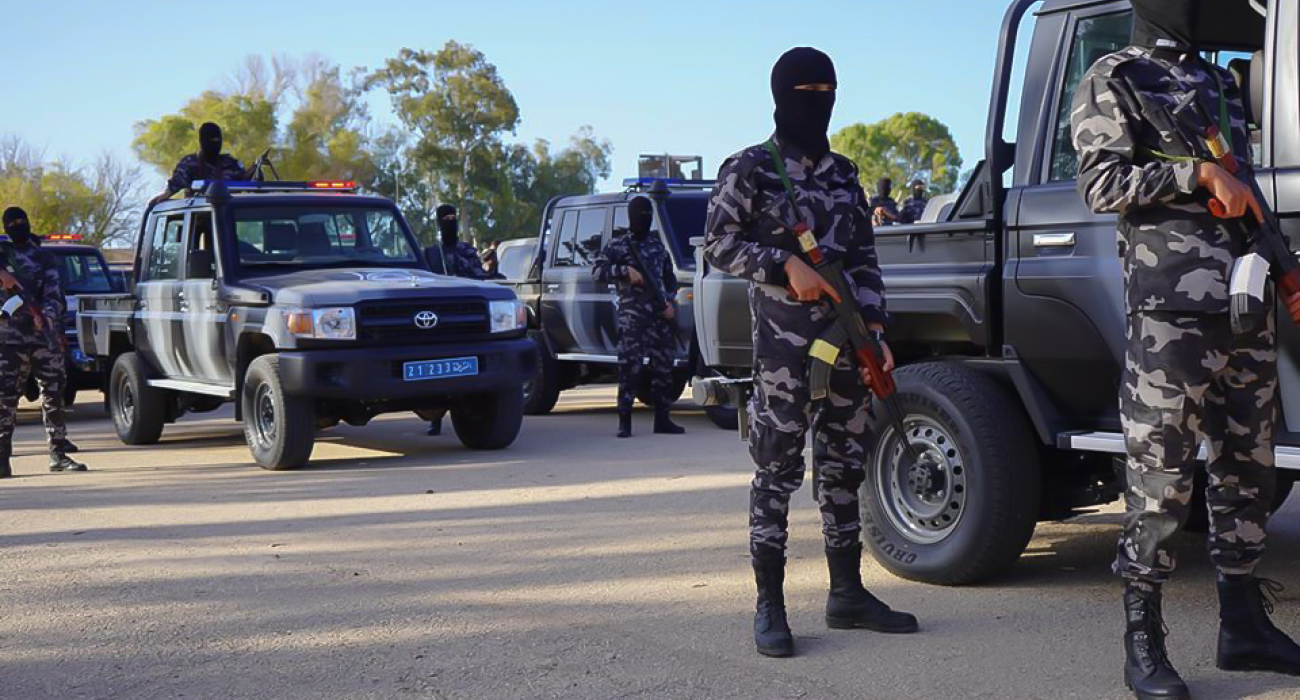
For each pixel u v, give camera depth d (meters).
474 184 72.69
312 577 5.82
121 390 11.80
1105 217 4.79
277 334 9.44
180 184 11.71
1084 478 5.39
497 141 73.12
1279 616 4.73
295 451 9.36
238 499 8.15
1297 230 4.22
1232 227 3.67
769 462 4.43
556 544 6.43
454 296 9.73
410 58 71.50
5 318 9.59
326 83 70.75
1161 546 3.82
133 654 4.66
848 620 4.70
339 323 9.31
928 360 5.63
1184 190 3.57
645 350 11.09
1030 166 5.10
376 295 9.45
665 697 4.01
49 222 61.00
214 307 10.23
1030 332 5.03
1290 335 4.29
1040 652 4.36
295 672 4.40
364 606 5.27
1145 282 3.73
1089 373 4.93
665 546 6.30
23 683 4.36
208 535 6.91
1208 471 4.04
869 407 4.60
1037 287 4.98
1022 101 5.15
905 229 5.51
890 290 5.54
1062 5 5.04
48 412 9.95
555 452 10.09
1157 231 3.71
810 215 4.34
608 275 11.05
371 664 4.46
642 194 12.32
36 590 5.69
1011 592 5.20
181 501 8.13
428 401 9.92
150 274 11.55
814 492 4.70
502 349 9.86
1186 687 3.77
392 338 9.49
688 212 12.30
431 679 4.28
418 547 6.45
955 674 4.15
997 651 4.39
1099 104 3.79
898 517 5.47
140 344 11.59
